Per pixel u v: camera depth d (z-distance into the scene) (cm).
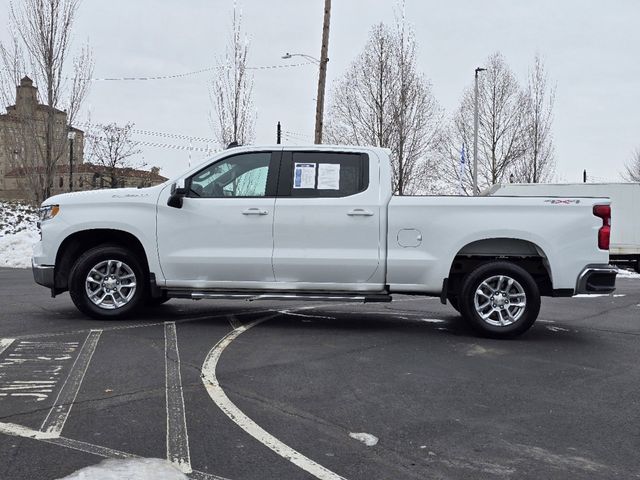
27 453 359
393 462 360
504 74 3111
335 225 696
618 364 595
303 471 346
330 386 503
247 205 706
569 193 1959
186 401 457
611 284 687
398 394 487
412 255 691
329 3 1933
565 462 365
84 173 3409
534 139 3070
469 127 3161
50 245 732
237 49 2372
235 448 375
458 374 548
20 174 2255
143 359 570
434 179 3089
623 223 1939
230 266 708
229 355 594
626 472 352
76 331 684
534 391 502
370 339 686
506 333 693
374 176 705
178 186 722
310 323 781
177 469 342
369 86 2503
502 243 712
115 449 368
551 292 701
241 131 2394
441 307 956
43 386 486
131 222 719
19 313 799
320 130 1947
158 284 723
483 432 410
